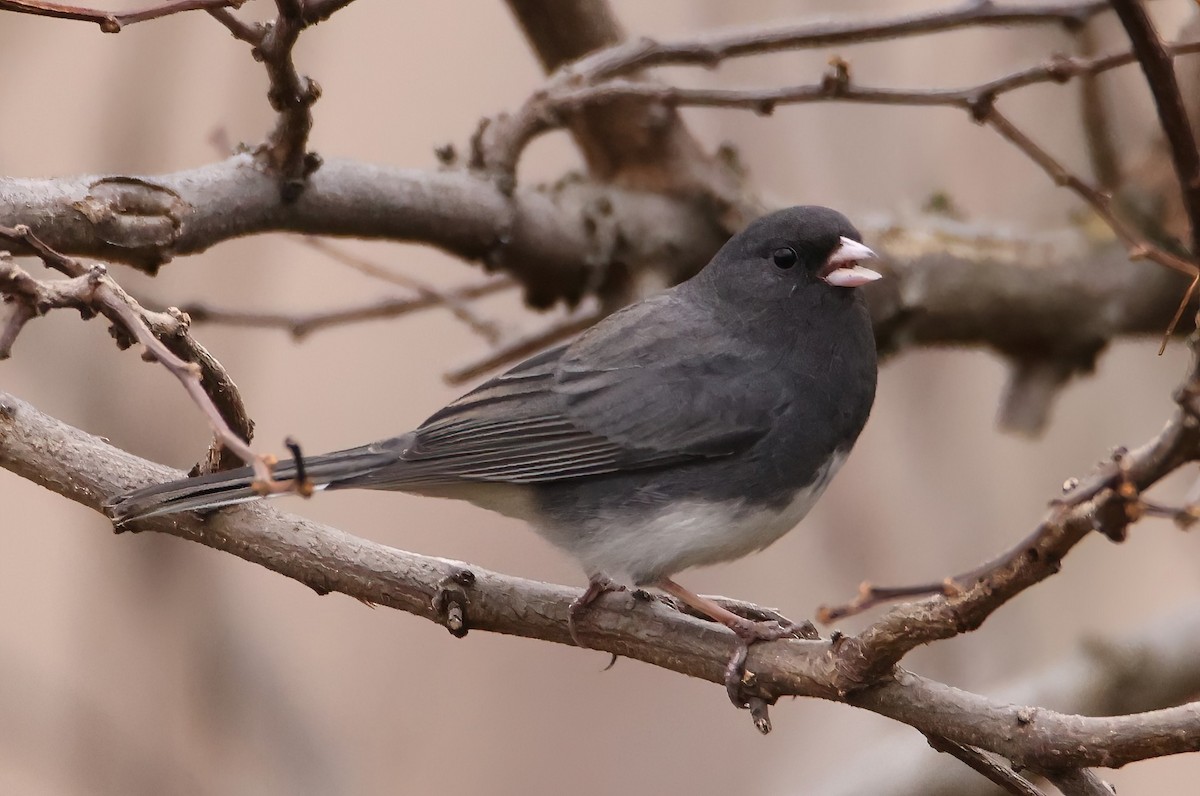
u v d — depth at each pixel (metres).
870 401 8.63
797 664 6.55
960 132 11.52
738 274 8.69
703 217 10.27
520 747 11.26
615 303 10.21
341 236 8.49
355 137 12.87
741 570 11.56
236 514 7.20
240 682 9.33
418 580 7.13
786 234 8.51
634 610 7.10
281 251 12.99
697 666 6.84
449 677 11.65
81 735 9.09
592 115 9.97
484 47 13.34
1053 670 9.41
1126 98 11.20
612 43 10.09
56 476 7.14
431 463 8.20
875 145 11.14
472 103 13.07
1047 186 11.38
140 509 6.78
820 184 11.22
